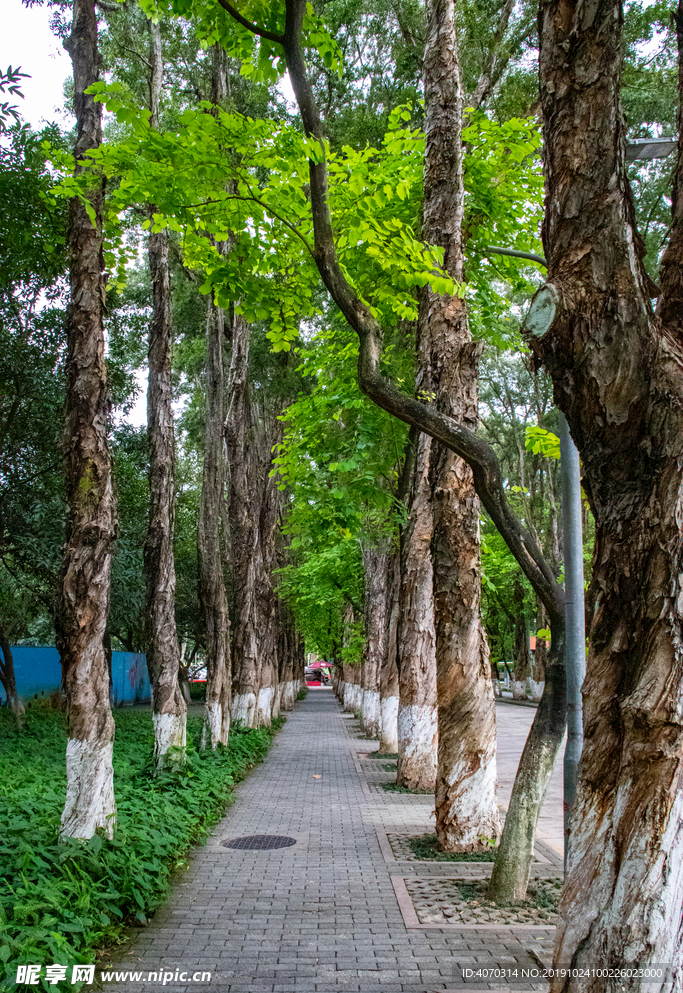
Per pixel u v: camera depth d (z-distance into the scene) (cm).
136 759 1285
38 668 2638
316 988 450
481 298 1157
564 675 634
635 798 307
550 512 3102
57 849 571
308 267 766
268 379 2247
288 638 3750
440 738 830
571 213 353
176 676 1166
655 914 296
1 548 1750
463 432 498
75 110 730
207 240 714
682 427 317
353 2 1389
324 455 1209
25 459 1672
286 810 1050
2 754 1361
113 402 1836
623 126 355
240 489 1891
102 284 712
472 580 833
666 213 1639
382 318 1006
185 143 631
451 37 898
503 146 1027
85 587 659
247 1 543
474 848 805
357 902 620
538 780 634
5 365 1461
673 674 307
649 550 317
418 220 988
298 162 654
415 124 1229
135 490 2061
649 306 340
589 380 338
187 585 3578
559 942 317
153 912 589
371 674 2208
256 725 2052
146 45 1406
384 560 2183
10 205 841
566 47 360
